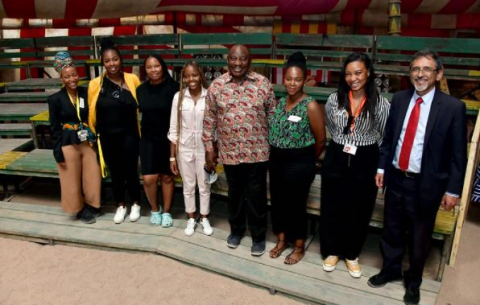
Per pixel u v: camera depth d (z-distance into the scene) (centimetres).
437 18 729
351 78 254
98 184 381
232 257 332
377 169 272
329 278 304
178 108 326
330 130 280
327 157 283
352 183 276
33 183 507
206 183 348
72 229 378
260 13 672
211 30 702
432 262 335
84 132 358
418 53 238
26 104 559
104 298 303
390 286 294
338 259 319
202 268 331
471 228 400
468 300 299
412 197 260
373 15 706
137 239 361
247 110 286
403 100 256
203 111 324
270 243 348
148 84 335
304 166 286
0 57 637
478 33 752
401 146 256
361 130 264
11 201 461
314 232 372
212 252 339
